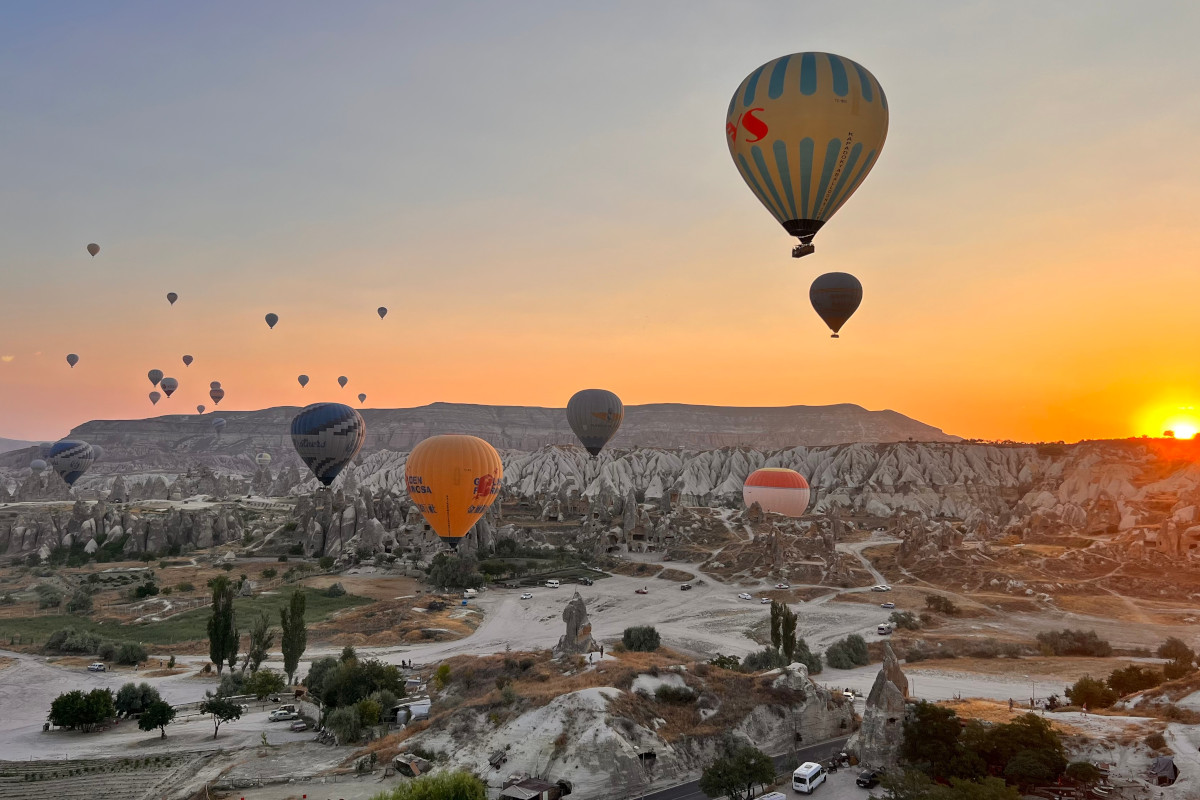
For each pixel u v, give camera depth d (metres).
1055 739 50.09
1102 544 164.12
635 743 55.91
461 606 139.25
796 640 108.00
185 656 109.81
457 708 62.50
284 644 91.94
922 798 44.06
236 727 77.25
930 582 150.62
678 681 62.09
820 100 59.06
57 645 111.00
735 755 52.62
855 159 60.94
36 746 73.19
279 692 89.06
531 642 114.38
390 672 78.88
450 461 94.94
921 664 101.12
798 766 56.50
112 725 80.31
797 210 63.19
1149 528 172.88
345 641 116.06
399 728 68.94
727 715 60.03
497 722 59.31
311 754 66.06
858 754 55.56
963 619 125.50
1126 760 49.50
